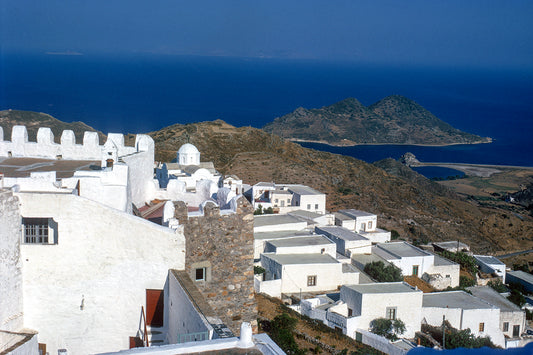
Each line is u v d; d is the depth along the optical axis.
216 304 19.59
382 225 124.25
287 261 58.84
